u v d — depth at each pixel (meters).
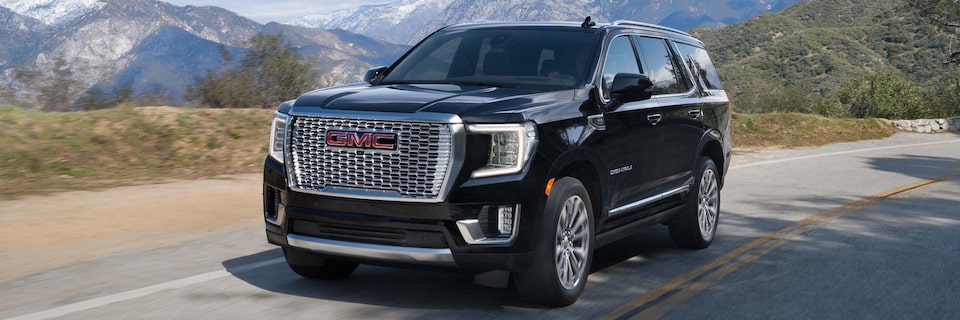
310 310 5.35
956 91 37.09
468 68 6.32
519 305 5.60
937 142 23.25
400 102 5.15
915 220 9.73
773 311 5.66
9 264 6.73
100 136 13.01
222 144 13.61
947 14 42.00
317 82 18.19
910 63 147.38
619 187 6.14
